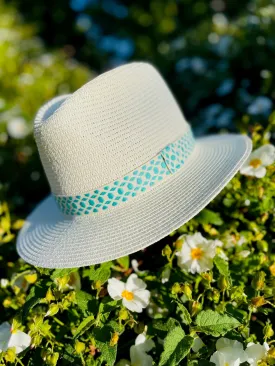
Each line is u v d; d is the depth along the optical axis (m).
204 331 0.46
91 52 2.10
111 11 2.13
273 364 0.47
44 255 0.51
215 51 1.01
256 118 0.85
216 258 0.51
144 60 1.66
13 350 0.47
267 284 0.51
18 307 0.56
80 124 0.50
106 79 0.51
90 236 0.50
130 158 0.50
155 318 0.52
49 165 0.54
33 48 1.57
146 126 0.52
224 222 0.59
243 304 0.51
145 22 2.00
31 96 1.21
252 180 0.58
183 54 1.09
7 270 0.64
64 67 1.43
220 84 0.96
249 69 0.94
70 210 0.54
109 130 0.50
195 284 0.53
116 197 0.50
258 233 0.56
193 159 0.55
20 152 1.01
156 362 0.50
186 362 0.48
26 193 1.01
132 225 0.48
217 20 1.24
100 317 0.47
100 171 0.50
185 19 1.92
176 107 0.58
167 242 0.57
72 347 0.48
